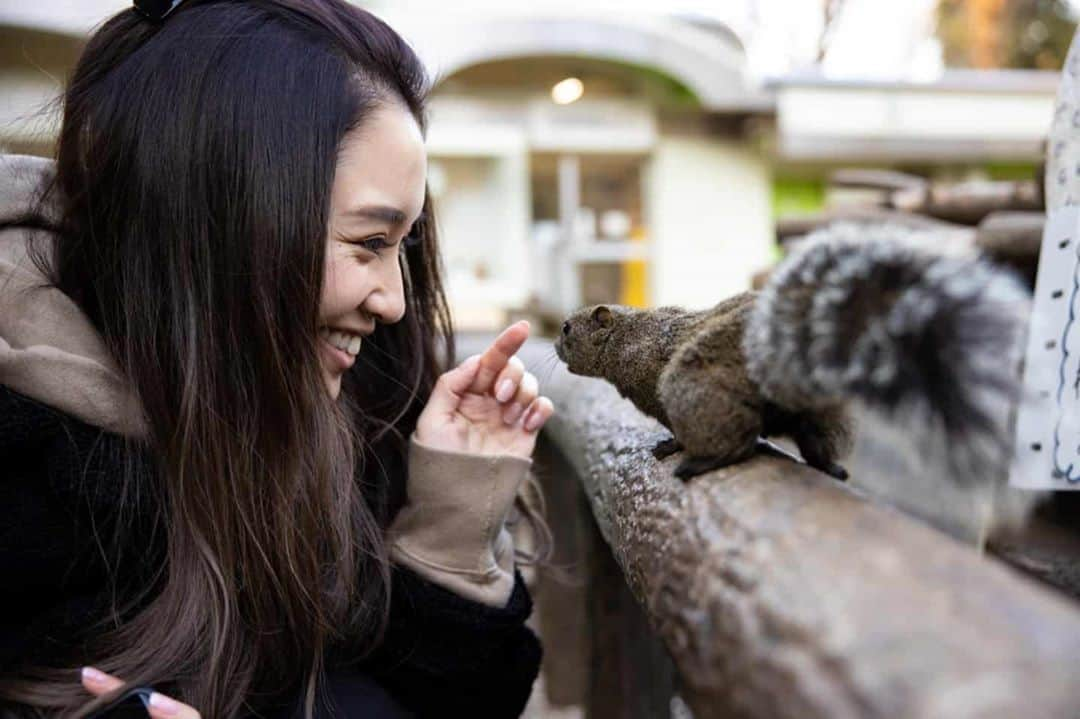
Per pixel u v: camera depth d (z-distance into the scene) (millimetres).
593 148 8109
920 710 494
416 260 1730
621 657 2143
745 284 8398
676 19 9312
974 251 836
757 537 725
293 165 1257
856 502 760
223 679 1261
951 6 8570
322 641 1372
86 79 1368
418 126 1441
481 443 1562
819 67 8164
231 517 1290
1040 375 1232
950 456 758
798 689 568
